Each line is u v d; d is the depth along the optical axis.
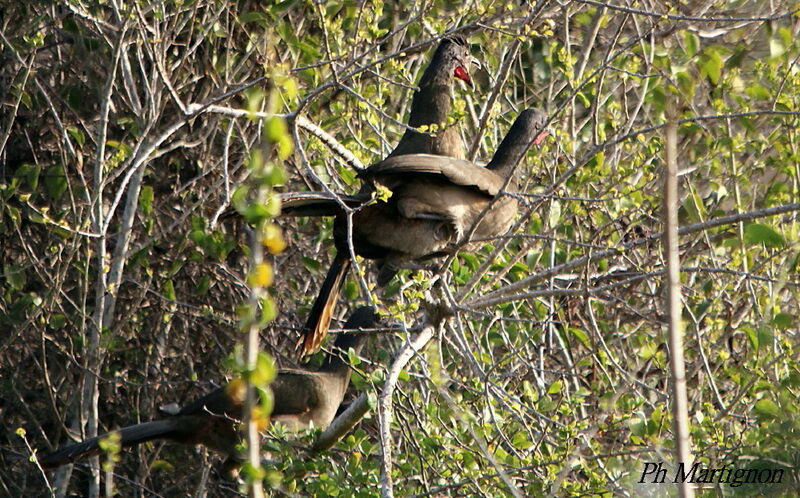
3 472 13.88
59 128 13.84
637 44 11.64
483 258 11.94
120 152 12.43
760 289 10.77
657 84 11.53
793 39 11.77
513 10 10.91
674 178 4.68
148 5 12.81
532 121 11.12
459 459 9.15
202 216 13.50
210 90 13.81
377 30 10.34
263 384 4.37
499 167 11.02
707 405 9.53
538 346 11.48
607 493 8.98
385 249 10.61
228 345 13.83
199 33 13.49
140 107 13.12
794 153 10.59
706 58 11.31
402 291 9.00
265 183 4.39
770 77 11.02
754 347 9.83
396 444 11.45
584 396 10.69
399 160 9.40
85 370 12.67
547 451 9.72
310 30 13.62
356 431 10.17
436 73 10.89
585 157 8.74
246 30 13.54
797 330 10.58
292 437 10.23
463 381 10.43
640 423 9.30
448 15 12.98
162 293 13.78
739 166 11.35
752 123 11.43
